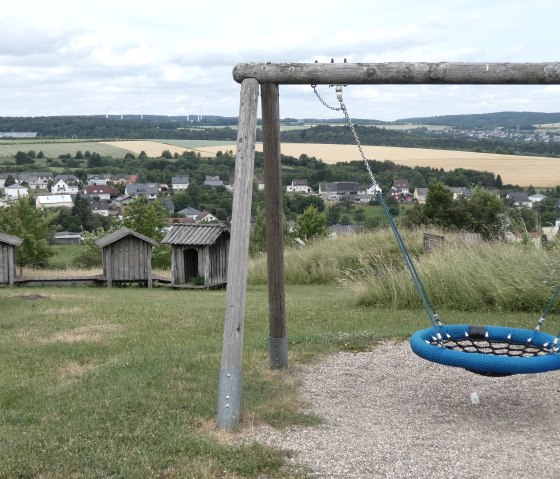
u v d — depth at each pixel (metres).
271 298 7.60
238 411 5.73
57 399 6.62
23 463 4.93
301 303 14.30
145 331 10.70
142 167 105.06
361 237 22.97
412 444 5.36
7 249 20.69
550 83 5.83
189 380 7.14
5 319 11.83
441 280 12.99
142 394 6.56
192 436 5.44
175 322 11.62
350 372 7.62
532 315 11.47
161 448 5.20
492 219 29.83
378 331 9.70
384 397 6.73
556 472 4.83
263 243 32.81
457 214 30.02
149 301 15.16
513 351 7.30
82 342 9.72
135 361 8.07
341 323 11.05
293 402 6.43
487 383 7.24
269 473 4.83
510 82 5.86
